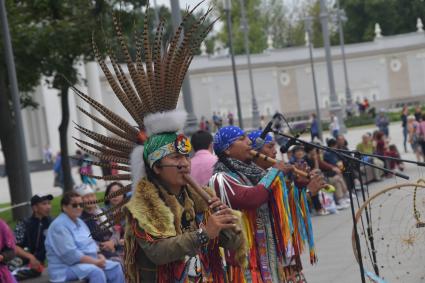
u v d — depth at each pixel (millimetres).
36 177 50156
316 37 103000
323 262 12195
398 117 63719
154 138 4801
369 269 8742
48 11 20922
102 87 54812
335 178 19000
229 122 60469
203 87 69562
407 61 74812
